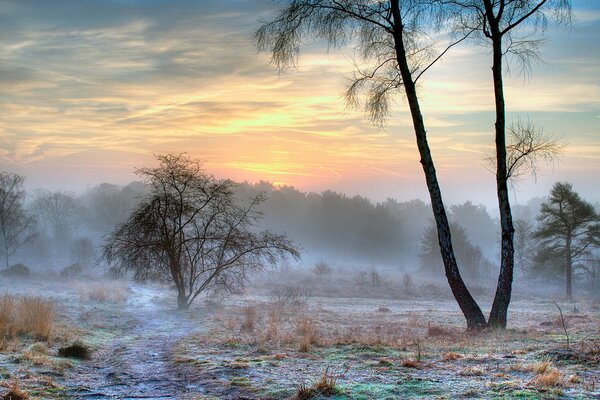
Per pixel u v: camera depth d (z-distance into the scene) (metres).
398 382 5.55
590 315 20.02
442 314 21.61
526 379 5.59
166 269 22.39
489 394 4.92
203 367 7.03
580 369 6.06
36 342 9.66
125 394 5.51
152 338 12.00
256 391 5.43
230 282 23.17
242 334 12.31
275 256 23.66
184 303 21.78
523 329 12.99
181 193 21.75
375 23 14.04
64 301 22.36
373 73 14.81
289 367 6.85
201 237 22.23
